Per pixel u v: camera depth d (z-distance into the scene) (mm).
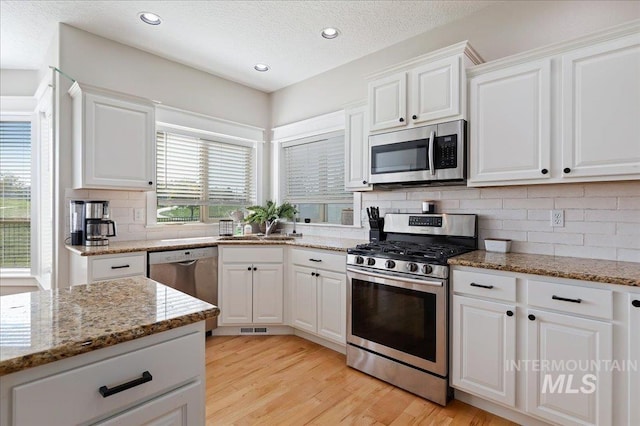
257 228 3908
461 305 1938
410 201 2832
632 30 1632
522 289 1726
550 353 1640
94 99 2537
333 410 1931
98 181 2557
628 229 1880
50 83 2801
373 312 2307
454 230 2494
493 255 2129
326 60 3275
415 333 2084
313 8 2436
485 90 2125
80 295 1140
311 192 3771
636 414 1427
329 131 3508
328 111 3506
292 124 3842
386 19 2574
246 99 3922
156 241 2994
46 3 2361
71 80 2662
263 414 1886
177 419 919
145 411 847
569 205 2070
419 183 2518
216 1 2354
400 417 1870
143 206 3111
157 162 3271
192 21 2604
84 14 2504
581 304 1553
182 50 3076
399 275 2154
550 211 2137
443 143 2248
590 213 1999
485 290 1846
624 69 1660
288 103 3934
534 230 2199
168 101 3254
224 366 2451
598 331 1509
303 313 2895
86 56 2740
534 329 1685
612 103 1694
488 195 2398
